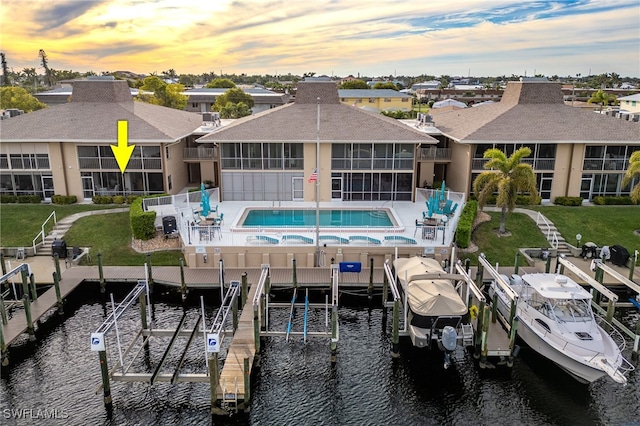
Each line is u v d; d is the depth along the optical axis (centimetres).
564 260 2869
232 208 3881
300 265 3111
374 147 3962
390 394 2134
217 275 3014
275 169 4016
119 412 2017
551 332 2212
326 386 2180
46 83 18200
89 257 3253
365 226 3475
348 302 2877
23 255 3297
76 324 2653
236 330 2494
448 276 2492
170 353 2356
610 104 9825
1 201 4078
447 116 5325
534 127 4162
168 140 3941
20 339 2491
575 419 1995
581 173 4116
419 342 2277
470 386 2186
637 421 1983
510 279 2694
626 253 3161
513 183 3372
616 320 2622
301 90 4550
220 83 13275
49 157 4041
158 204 3678
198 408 2045
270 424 1966
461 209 3675
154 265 3172
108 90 4619
